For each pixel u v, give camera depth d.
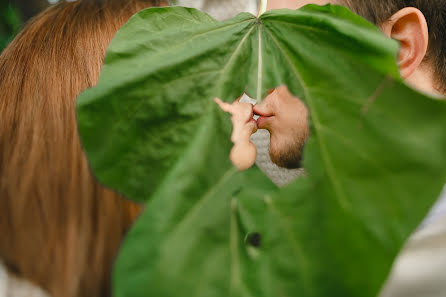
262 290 0.36
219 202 0.37
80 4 0.50
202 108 0.38
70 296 0.42
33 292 0.43
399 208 0.36
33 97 0.45
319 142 0.37
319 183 0.37
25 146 0.44
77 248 0.42
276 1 0.49
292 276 0.36
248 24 0.39
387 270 0.36
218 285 0.36
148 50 0.39
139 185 0.38
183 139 0.38
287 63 0.38
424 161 0.36
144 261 0.36
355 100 0.37
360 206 0.36
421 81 0.55
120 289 0.35
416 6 0.53
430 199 0.36
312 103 0.38
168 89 0.38
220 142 0.38
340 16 0.37
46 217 0.43
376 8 0.51
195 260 0.36
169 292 0.35
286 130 0.50
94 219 0.43
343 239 0.36
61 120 0.44
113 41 0.38
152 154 0.38
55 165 0.44
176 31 0.39
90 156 0.38
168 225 0.36
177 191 0.37
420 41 0.49
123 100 0.38
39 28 0.48
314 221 0.37
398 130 0.36
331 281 0.36
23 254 0.43
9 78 0.47
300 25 0.38
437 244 0.44
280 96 0.50
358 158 0.37
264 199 0.38
